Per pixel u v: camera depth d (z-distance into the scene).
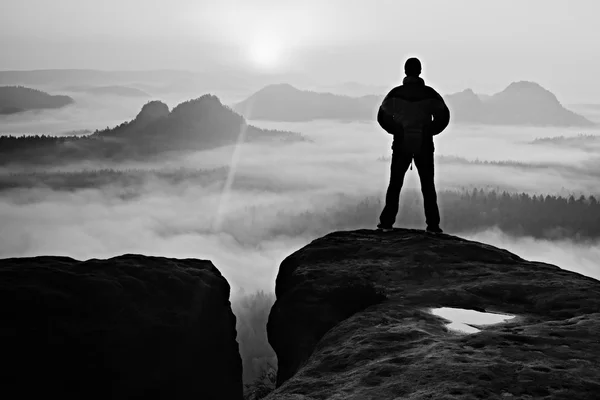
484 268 7.73
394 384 3.88
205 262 8.84
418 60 9.79
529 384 3.66
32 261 7.33
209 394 7.41
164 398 6.71
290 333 6.77
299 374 4.58
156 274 7.54
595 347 4.41
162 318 6.96
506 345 4.45
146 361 6.61
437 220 9.85
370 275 7.46
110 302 6.75
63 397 5.99
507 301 6.49
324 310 6.65
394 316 5.80
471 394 3.52
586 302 6.09
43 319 6.26
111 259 7.82
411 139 9.47
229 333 8.30
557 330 4.84
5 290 6.39
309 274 7.55
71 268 7.21
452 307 6.23
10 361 5.85
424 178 9.70
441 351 4.39
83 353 6.22
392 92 9.71
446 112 9.48
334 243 8.95
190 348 7.09
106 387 6.23
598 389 3.60
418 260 8.03
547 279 7.09
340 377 4.25
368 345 4.85
